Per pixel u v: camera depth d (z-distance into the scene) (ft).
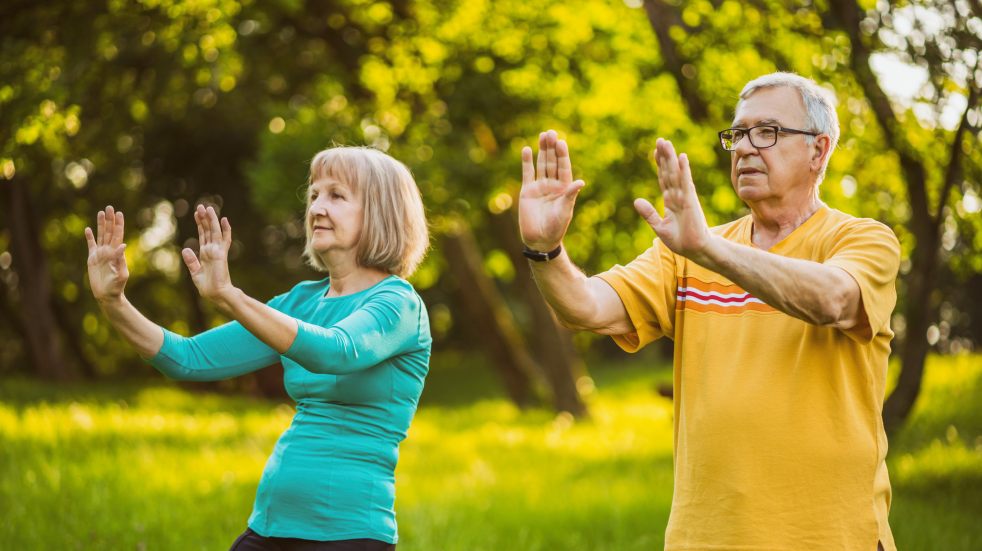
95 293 9.43
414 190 10.57
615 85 43.32
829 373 8.65
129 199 63.26
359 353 9.02
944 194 23.06
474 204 40.40
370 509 9.68
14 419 32.14
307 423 9.81
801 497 8.56
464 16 41.96
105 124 37.83
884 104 23.44
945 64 21.31
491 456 37.09
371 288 10.09
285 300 10.75
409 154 38.86
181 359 10.02
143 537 19.03
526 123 43.06
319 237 10.21
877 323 8.37
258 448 32.40
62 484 22.15
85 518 19.88
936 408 39.91
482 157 41.47
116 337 77.66
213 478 25.20
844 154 28.58
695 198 7.68
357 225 10.20
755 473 8.65
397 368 9.87
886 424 24.94
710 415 8.87
